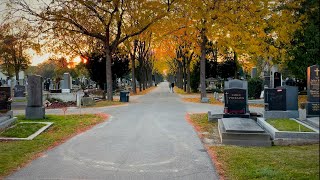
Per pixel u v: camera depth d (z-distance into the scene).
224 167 9.20
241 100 17.41
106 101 32.72
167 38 37.12
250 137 12.41
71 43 39.81
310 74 14.24
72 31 32.28
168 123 17.61
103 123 17.86
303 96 32.41
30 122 17.23
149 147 11.93
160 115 21.03
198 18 26.91
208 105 28.64
